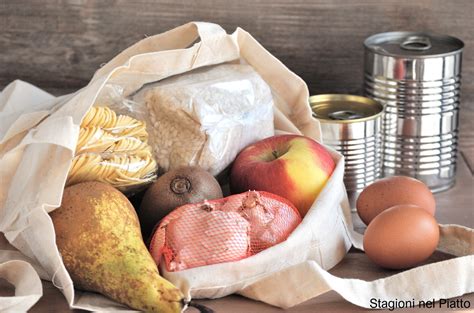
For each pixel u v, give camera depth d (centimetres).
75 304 80
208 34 96
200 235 84
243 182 96
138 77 95
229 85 98
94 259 81
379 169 113
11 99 109
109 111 91
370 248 88
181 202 90
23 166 89
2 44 123
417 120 112
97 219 82
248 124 100
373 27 124
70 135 80
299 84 104
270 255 84
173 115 95
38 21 122
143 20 122
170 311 78
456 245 92
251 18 123
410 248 86
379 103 111
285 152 97
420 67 109
